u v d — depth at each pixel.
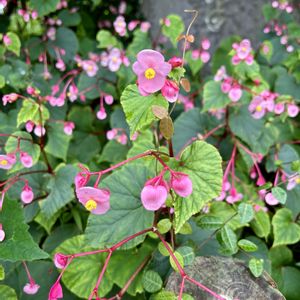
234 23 0.56
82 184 0.24
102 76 0.45
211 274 0.26
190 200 0.25
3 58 0.45
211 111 0.41
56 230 0.37
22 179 0.32
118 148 0.41
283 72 0.47
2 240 0.27
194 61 0.46
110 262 0.32
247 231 0.38
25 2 0.50
